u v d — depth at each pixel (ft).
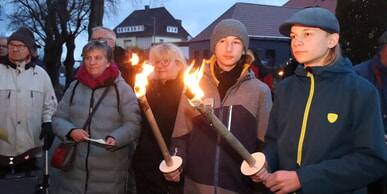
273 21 90.02
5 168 10.02
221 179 6.73
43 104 10.69
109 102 9.06
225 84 7.07
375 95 5.08
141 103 4.51
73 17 74.02
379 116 5.01
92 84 9.07
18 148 10.09
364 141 4.92
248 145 6.77
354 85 5.19
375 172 4.87
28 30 10.66
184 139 7.39
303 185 4.89
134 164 9.48
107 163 8.91
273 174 5.07
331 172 4.90
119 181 9.17
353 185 4.91
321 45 5.29
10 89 10.07
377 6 15.81
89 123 8.96
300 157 5.36
